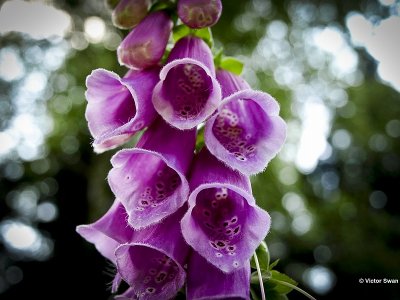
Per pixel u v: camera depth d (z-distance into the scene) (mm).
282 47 12258
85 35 10492
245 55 11594
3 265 12812
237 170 1785
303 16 12844
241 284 1705
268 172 10125
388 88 15203
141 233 1809
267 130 1812
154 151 1726
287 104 11031
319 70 12531
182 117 1758
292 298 11609
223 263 1598
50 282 12531
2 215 13039
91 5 10250
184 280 1686
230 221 1762
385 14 7066
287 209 10820
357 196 16219
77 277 12422
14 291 12641
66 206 12719
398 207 16562
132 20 2037
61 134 11102
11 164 12781
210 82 1868
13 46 11242
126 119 1874
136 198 1773
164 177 1847
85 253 12484
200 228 1695
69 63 10906
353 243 14094
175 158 1761
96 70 1797
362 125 15430
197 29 2000
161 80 1735
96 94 1885
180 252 1741
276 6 12383
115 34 10492
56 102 10969
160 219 1656
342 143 16672
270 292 1906
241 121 1896
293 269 12797
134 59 1906
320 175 16422
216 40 11203
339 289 13875
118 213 1948
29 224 13078
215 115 1707
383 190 16828
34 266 12727
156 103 1755
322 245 13914
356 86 14859
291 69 12180
